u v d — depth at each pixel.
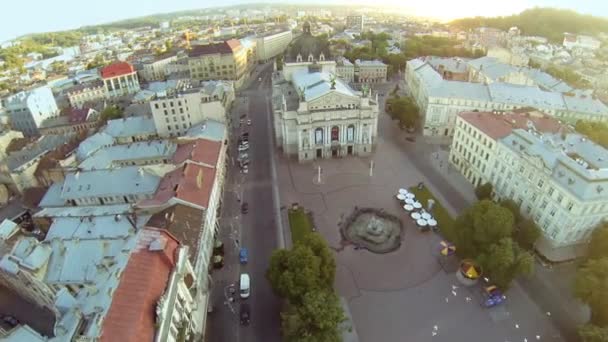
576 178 71.75
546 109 136.62
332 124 121.81
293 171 120.25
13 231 83.31
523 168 86.06
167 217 74.12
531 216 84.81
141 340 44.09
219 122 131.12
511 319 67.25
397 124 158.12
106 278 52.56
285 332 56.97
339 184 112.06
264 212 99.50
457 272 77.75
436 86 148.88
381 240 87.12
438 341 63.66
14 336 53.59
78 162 115.75
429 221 91.62
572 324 66.06
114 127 136.50
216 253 83.81
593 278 61.75
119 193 94.44
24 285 71.12
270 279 67.31
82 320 45.12
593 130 118.06
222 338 65.31
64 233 75.19
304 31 165.38
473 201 102.12
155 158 112.12
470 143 109.69
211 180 92.19
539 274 77.19
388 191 107.94
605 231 70.75
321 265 67.75
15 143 128.62
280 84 157.75
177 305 54.91
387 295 73.06
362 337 64.62
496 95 139.88
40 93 171.00
